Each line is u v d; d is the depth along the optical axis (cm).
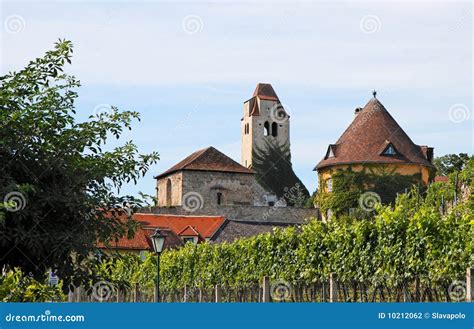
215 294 3195
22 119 1129
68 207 1159
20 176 1150
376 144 7669
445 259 1661
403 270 1805
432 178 7719
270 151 12362
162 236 2578
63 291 1239
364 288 2006
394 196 7519
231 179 9338
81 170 1202
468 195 3956
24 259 1220
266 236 2672
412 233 1772
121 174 1232
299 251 2341
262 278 2680
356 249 1995
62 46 1208
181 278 3791
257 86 12656
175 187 9406
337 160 7738
